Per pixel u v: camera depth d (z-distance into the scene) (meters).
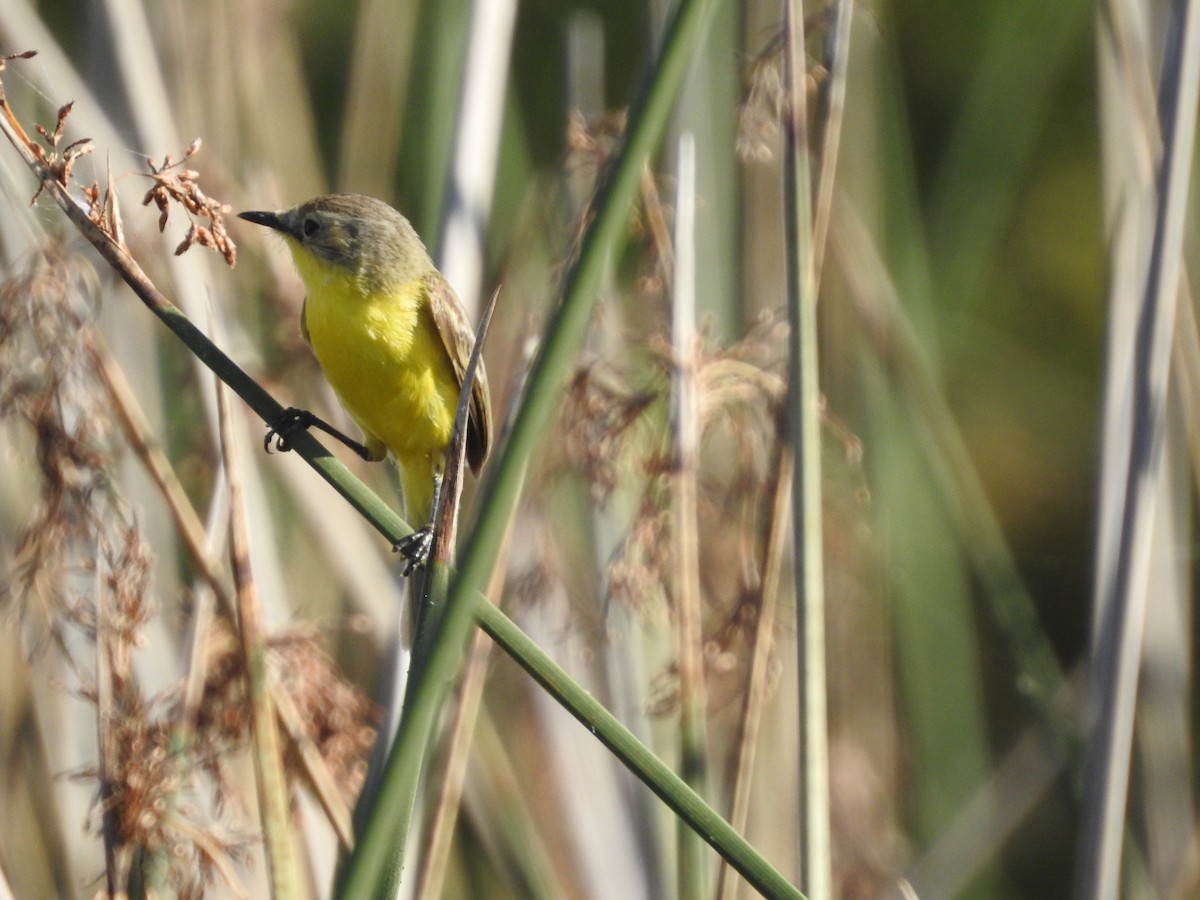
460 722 8.09
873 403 10.88
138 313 9.32
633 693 9.52
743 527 8.95
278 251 11.01
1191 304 10.59
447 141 10.73
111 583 7.22
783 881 5.59
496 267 11.02
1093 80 21.42
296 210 9.58
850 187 11.70
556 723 9.60
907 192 11.91
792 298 7.23
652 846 9.49
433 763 9.41
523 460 5.43
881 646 11.25
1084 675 11.69
